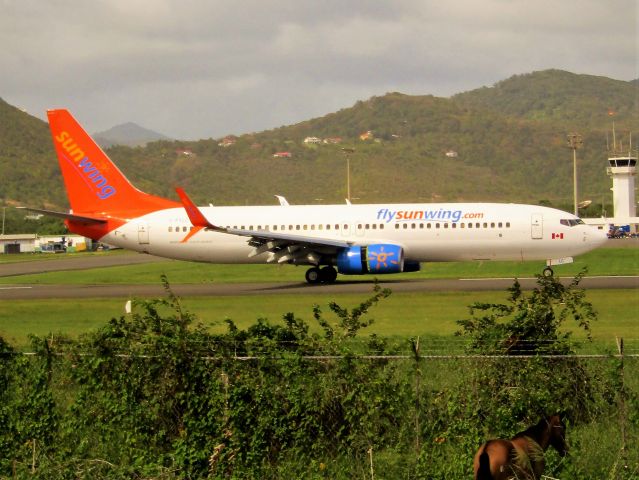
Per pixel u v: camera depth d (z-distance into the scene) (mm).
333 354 56375
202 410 56281
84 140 178375
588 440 54406
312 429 55375
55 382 58781
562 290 61875
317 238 164500
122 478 54594
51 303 148375
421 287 156625
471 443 53500
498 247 168375
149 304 60344
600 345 81500
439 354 66688
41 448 57812
